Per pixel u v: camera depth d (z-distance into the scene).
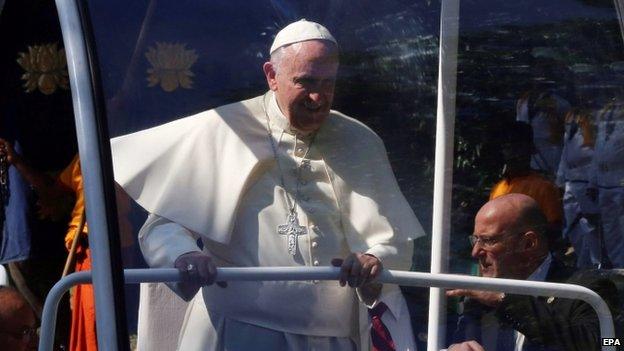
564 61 5.11
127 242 4.65
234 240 4.79
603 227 4.99
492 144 5.01
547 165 5.02
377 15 5.02
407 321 4.87
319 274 4.82
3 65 8.03
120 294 4.55
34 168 7.93
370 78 4.97
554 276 4.96
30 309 6.66
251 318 4.73
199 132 4.87
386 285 4.86
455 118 5.04
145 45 4.85
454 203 4.98
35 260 7.85
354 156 4.95
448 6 5.09
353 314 4.83
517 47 5.11
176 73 4.89
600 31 5.17
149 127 4.82
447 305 4.90
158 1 4.91
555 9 5.16
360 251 4.87
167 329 4.64
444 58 5.07
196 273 4.70
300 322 4.77
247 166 4.86
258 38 4.96
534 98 5.06
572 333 4.92
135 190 4.72
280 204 4.85
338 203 4.89
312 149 4.91
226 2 4.94
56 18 8.02
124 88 4.82
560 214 4.99
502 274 4.93
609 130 5.07
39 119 8.05
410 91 5.02
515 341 4.90
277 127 4.90
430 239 4.95
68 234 7.52
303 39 4.92
